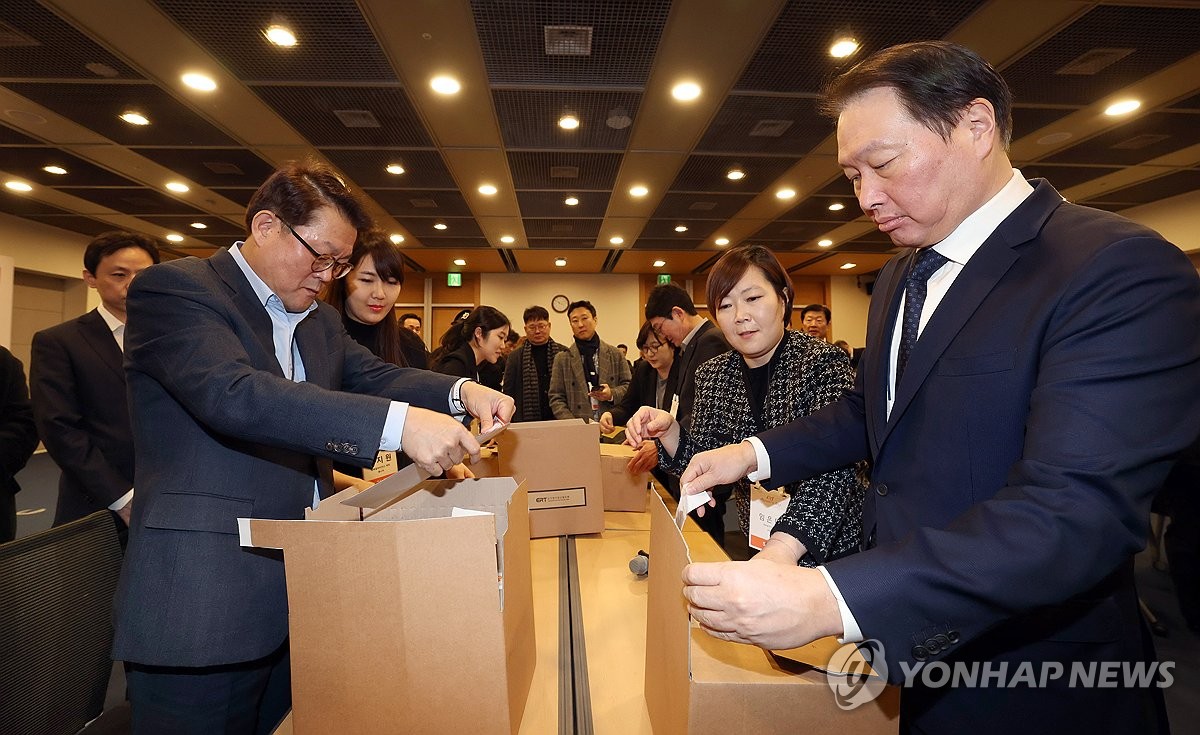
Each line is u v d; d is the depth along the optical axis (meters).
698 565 0.50
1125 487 0.48
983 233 0.67
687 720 0.55
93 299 7.37
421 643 0.63
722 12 2.64
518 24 2.73
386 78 3.22
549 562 1.40
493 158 4.44
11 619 0.89
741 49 2.94
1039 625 0.64
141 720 0.87
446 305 9.55
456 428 0.74
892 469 0.72
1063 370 0.54
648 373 3.03
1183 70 3.16
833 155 4.37
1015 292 0.62
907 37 2.82
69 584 0.99
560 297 9.60
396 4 2.58
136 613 0.83
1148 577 2.65
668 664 0.66
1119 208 6.05
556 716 0.79
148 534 0.86
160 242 7.35
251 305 0.94
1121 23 2.71
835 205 5.70
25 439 1.90
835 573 0.49
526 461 1.59
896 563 0.49
